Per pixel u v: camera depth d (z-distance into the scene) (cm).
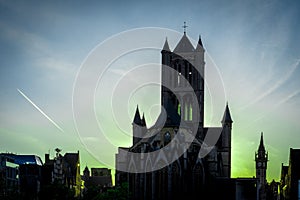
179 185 14712
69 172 18238
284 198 16475
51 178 14962
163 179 14675
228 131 17400
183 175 14825
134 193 14738
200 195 15262
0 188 11056
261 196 18575
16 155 16050
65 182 16738
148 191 14675
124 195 13762
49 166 15262
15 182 13288
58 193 12425
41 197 12412
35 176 14325
